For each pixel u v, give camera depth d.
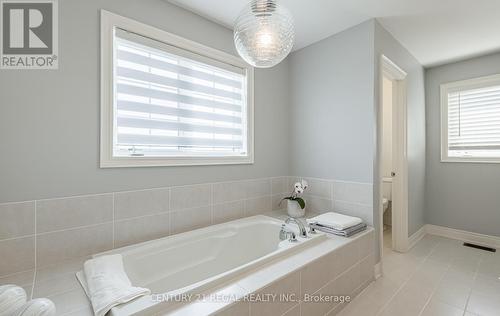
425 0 1.84
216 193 2.12
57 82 1.37
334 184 2.35
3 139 1.23
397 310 1.69
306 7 1.92
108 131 1.54
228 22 2.12
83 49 1.45
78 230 1.44
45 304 0.82
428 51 2.78
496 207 2.84
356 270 1.86
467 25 2.21
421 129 3.18
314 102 2.53
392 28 2.26
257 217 2.30
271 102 2.60
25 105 1.28
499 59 2.80
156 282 1.56
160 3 1.78
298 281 1.35
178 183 1.88
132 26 1.63
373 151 2.07
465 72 3.04
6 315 0.79
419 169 3.11
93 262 1.30
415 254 2.64
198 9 1.93
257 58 1.26
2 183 1.22
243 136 2.39
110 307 0.93
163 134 1.84
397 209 2.76
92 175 1.49
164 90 1.84
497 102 2.84
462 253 2.66
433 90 3.29
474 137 3.00
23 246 1.28
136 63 1.70
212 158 2.08
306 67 2.61
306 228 1.99
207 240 1.88
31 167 1.30
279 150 2.69
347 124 2.25
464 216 3.06
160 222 1.77
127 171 1.63
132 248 1.56
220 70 2.18
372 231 2.05
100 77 1.51
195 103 2.03
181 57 1.91
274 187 2.64
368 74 2.10
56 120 1.37
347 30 2.25
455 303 1.75
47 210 1.34
